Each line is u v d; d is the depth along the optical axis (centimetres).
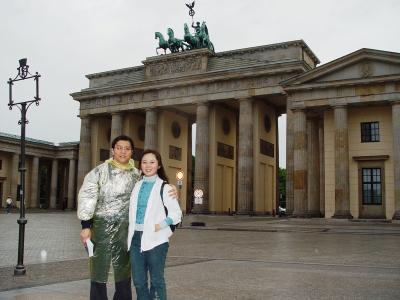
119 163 1023
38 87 1794
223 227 5175
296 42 8525
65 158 13012
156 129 9888
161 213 965
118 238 978
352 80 6378
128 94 10200
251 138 8631
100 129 11194
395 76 6116
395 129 6194
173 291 1373
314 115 7394
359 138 6675
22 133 1770
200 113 9162
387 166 6450
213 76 8969
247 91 8681
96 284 970
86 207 959
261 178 9050
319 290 1400
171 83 9488
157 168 1005
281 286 1465
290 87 6825
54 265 1970
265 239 3644
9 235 3778
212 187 9212
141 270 950
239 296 1302
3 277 1631
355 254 2502
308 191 7306
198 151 9069
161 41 10294
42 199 15625
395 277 1662
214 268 1878
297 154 6794
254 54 8938
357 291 1388
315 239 3647
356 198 6594
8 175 12119
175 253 2542
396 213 6088
